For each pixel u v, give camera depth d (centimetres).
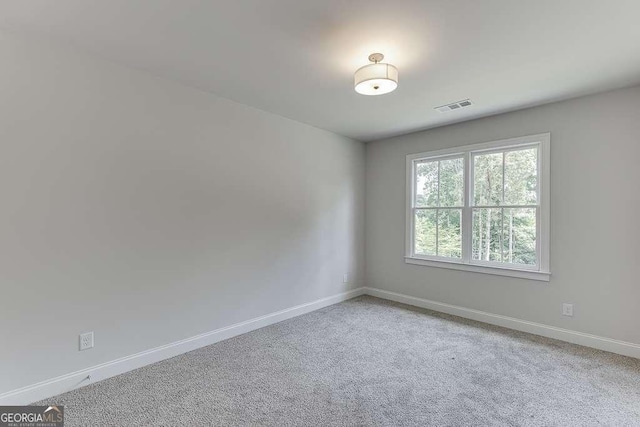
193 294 290
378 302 446
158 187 267
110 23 194
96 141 234
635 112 277
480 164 378
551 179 321
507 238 355
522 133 339
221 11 181
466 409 202
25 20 190
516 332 333
